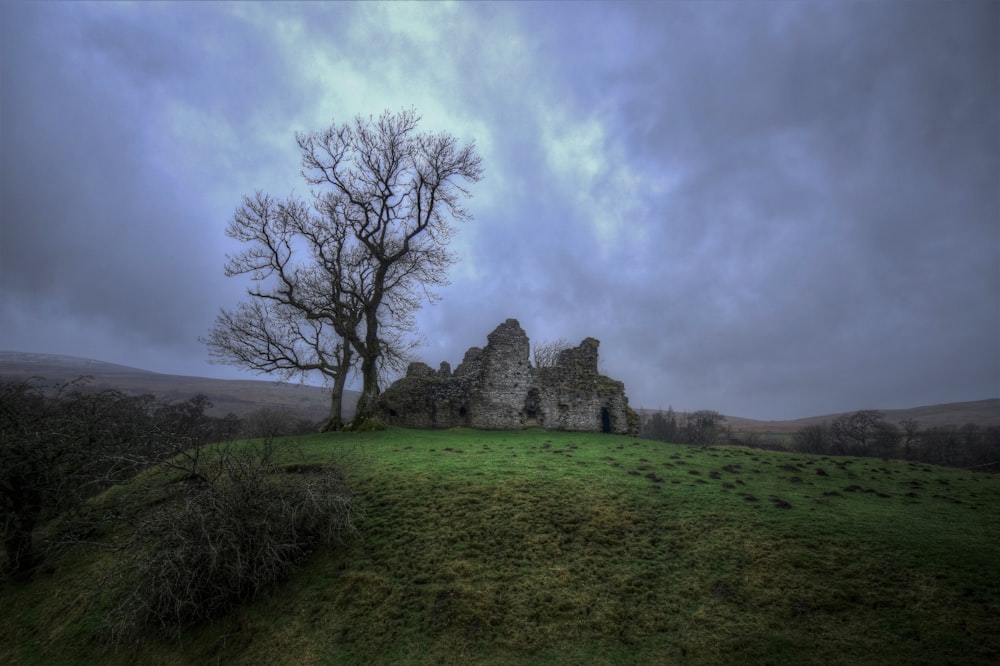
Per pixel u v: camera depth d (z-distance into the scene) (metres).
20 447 17.14
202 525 13.44
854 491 19.25
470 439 29.73
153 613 13.98
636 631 12.10
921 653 10.47
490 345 37.00
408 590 13.98
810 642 11.13
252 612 13.98
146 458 16.30
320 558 15.76
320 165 34.66
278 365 36.03
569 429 35.53
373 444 27.48
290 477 17.84
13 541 17.61
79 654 13.90
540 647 11.92
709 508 17.09
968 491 19.52
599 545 15.38
